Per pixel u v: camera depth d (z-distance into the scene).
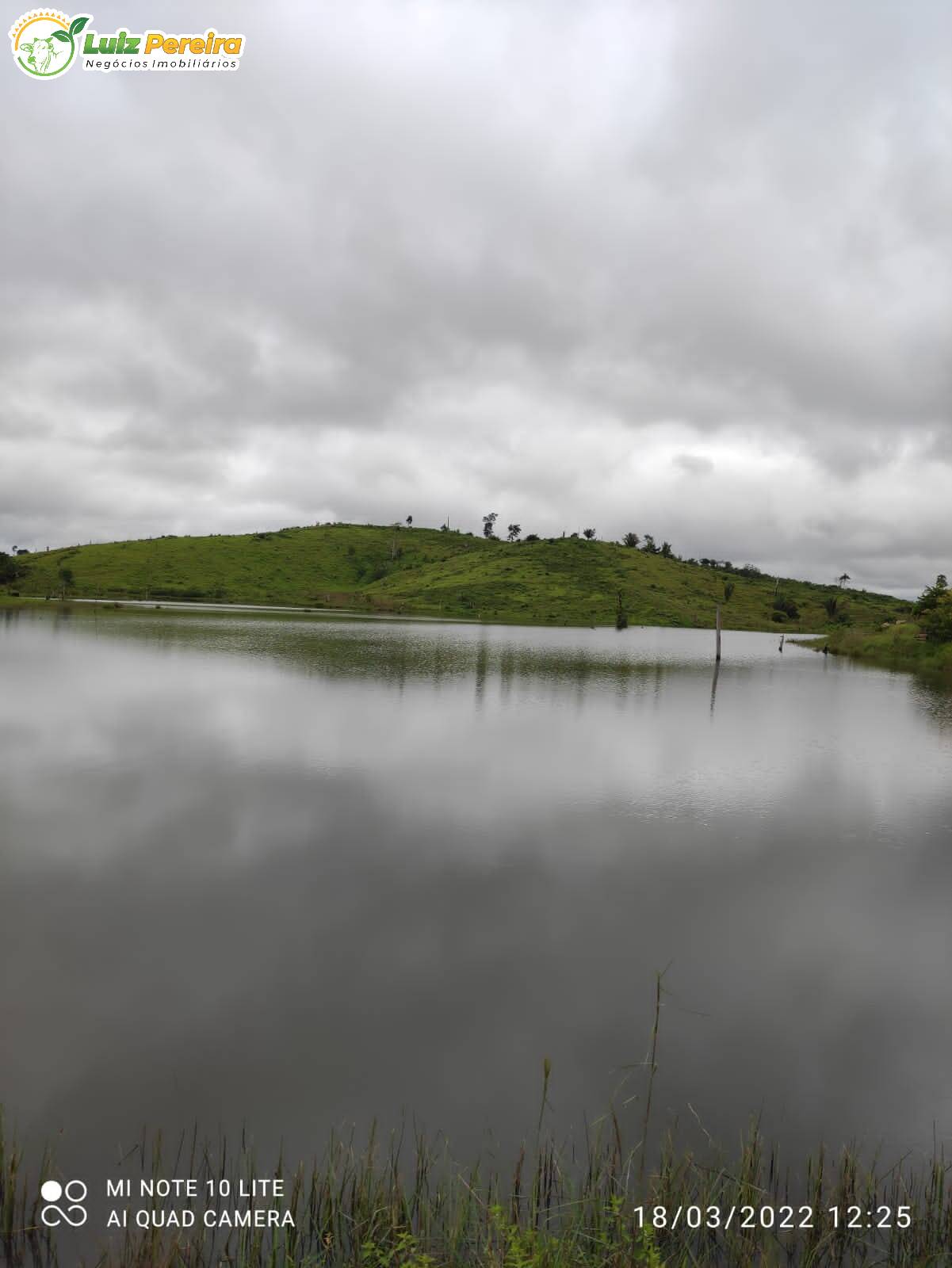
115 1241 4.77
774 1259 4.75
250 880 10.59
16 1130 5.75
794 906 10.37
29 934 8.82
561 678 38.16
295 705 25.58
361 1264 4.53
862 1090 6.55
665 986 8.16
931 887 11.18
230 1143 5.67
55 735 19.38
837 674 46.44
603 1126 5.98
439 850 12.09
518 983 8.10
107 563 165.12
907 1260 4.77
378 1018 7.34
